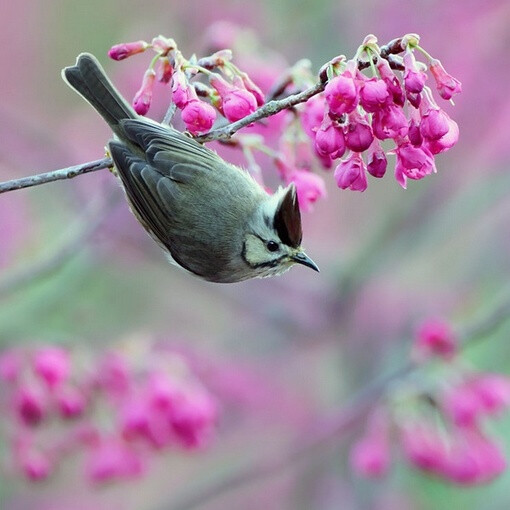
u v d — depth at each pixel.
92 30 15.21
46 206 14.41
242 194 7.89
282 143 7.92
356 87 6.47
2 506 13.59
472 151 14.34
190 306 15.09
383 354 14.61
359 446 11.04
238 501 14.27
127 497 14.30
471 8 13.77
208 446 12.23
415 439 10.70
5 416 11.13
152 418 10.52
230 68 7.41
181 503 12.88
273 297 15.11
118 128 7.73
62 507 14.03
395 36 14.03
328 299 14.99
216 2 14.70
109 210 11.47
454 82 6.52
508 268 15.06
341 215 15.32
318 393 14.52
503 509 13.60
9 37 15.13
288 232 7.82
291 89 7.88
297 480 14.20
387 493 13.79
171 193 7.76
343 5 14.34
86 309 14.38
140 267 14.95
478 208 14.87
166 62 7.45
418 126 6.56
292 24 14.83
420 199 15.03
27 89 15.04
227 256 7.92
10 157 14.52
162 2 14.94
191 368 13.83
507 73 13.88
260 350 14.79
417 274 15.12
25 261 14.13
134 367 10.87
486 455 10.73
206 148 7.97
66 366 10.61
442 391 10.65
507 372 14.03
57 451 11.10
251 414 14.34
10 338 12.48
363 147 6.58
